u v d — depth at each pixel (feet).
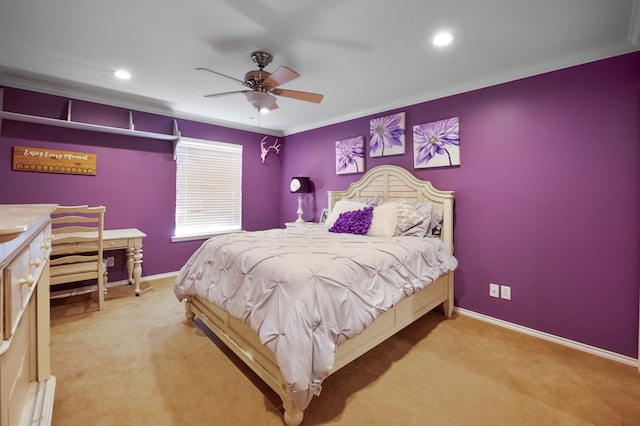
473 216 9.03
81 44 7.01
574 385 5.81
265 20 5.98
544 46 6.86
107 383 5.72
